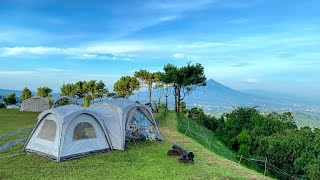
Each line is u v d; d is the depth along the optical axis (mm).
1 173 12734
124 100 20766
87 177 12453
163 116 39219
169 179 12383
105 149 17109
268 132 44375
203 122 55250
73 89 73438
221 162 15961
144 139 20906
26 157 15453
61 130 15273
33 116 39031
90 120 16734
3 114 41500
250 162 32375
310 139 38562
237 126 47500
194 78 49969
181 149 16344
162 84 65938
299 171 32438
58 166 13984
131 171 13438
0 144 18891
